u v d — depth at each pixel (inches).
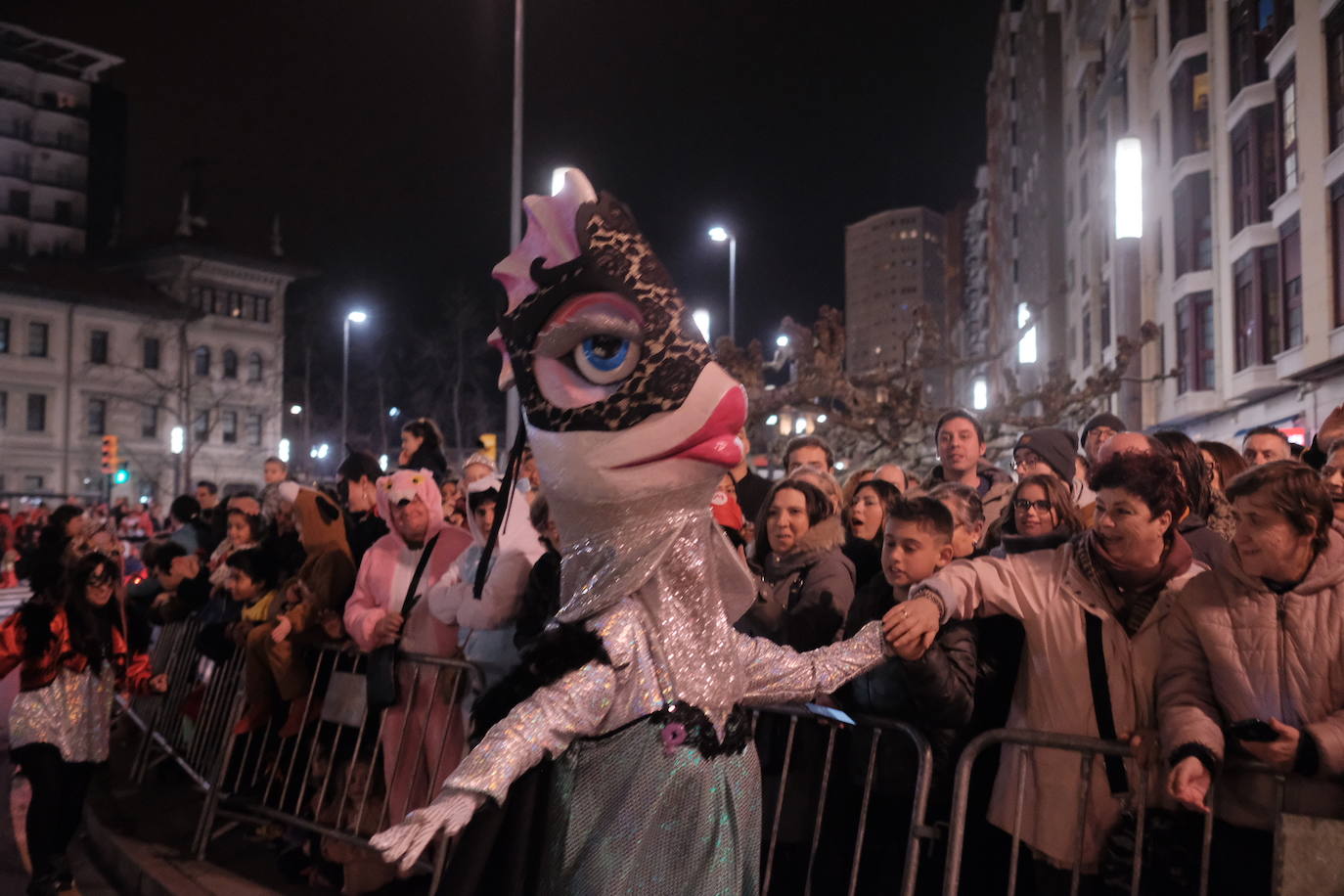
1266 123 751.1
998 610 136.6
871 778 144.3
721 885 107.1
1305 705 113.0
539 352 114.4
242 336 2263.8
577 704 104.3
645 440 109.8
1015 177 1994.3
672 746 106.8
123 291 2090.3
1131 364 995.9
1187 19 896.3
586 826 107.0
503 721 103.5
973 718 143.2
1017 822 130.4
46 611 225.5
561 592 116.7
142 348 2112.5
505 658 182.1
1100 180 1235.2
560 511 115.6
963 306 3518.7
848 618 158.9
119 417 2084.2
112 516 1029.2
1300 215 669.3
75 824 229.3
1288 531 113.2
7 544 963.3
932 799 144.8
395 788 196.9
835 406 674.8
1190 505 163.9
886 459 621.3
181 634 313.0
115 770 317.1
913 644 126.0
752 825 113.5
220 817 254.8
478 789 99.2
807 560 176.2
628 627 108.7
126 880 231.6
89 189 2554.1
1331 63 633.6
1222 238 822.5
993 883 143.5
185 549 365.7
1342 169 611.2
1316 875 110.1
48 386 1994.3
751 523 239.1
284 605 234.5
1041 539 143.6
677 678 109.0
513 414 535.2
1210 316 861.8
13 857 249.8
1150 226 995.9
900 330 5644.7
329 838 203.0
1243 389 764.6
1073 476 216.5
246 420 2267.5
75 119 2485.2
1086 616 130.9
